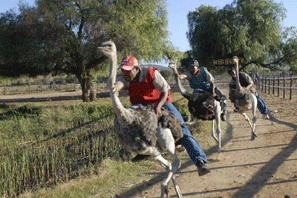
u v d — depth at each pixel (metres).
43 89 48.28
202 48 33.88
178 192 4.59
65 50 20.92
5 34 20.20
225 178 5.68
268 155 6.76
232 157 6.88
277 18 33.22
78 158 9.08
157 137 4.36
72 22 20.30
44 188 6.11
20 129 12.88
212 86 6.57
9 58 20.58
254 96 8.03
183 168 6.48
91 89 24.33
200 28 33.09
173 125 4.42
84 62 22.34
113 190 5.59
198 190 5.27
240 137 8.65
